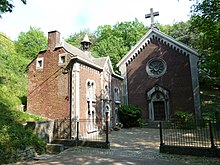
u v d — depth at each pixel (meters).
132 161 9.49
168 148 11.20
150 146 13.42
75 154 11.44
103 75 22.05
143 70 27.20
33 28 41.47
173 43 25.95
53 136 15.62
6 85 20.67
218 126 14.62
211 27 16.34
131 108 25.12
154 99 26.06
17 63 25.77
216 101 30.14
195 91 23.86
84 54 22.94
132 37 41.56
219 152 10.05
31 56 38.06
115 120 24.20
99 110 20.42
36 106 18.27
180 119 22.27
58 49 18.39
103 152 11.80
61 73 17.78
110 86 23.70
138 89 27.00
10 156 9.92
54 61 18.36
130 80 27.67
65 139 14.85
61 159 10.31
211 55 17.00
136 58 27.86
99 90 20.95
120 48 39.78
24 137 11.64
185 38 36.16
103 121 20.89
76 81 17.00
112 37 42.00
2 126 11.48
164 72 25.98
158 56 26.66
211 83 30.30
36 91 18.61
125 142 15.09
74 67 17.25
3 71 22.19
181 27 40.41
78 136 14.91
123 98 27.22
